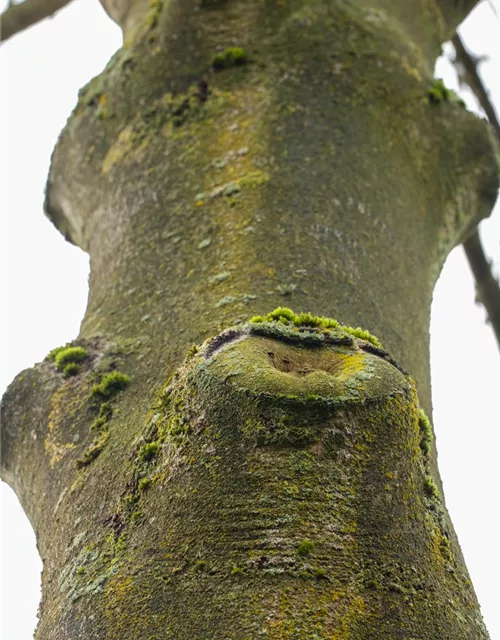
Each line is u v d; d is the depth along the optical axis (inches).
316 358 67.2
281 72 78.0
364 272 73.7
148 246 74.7
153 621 64.7
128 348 72.0
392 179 77.2
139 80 79.5
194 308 71.9
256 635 63.7
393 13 83.7
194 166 76.1
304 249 73.0
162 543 65.7
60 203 82.6
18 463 72.3
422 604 65.1
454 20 88.9
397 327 73.5
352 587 64.6
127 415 70.1
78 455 70.1
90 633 65.4
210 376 66.3
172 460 66.6
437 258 78.7
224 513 65.3
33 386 72.5
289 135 76.2
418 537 66.1
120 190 77.7
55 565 68.3
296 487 65.2
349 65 78.8
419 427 67.8
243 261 72.6
